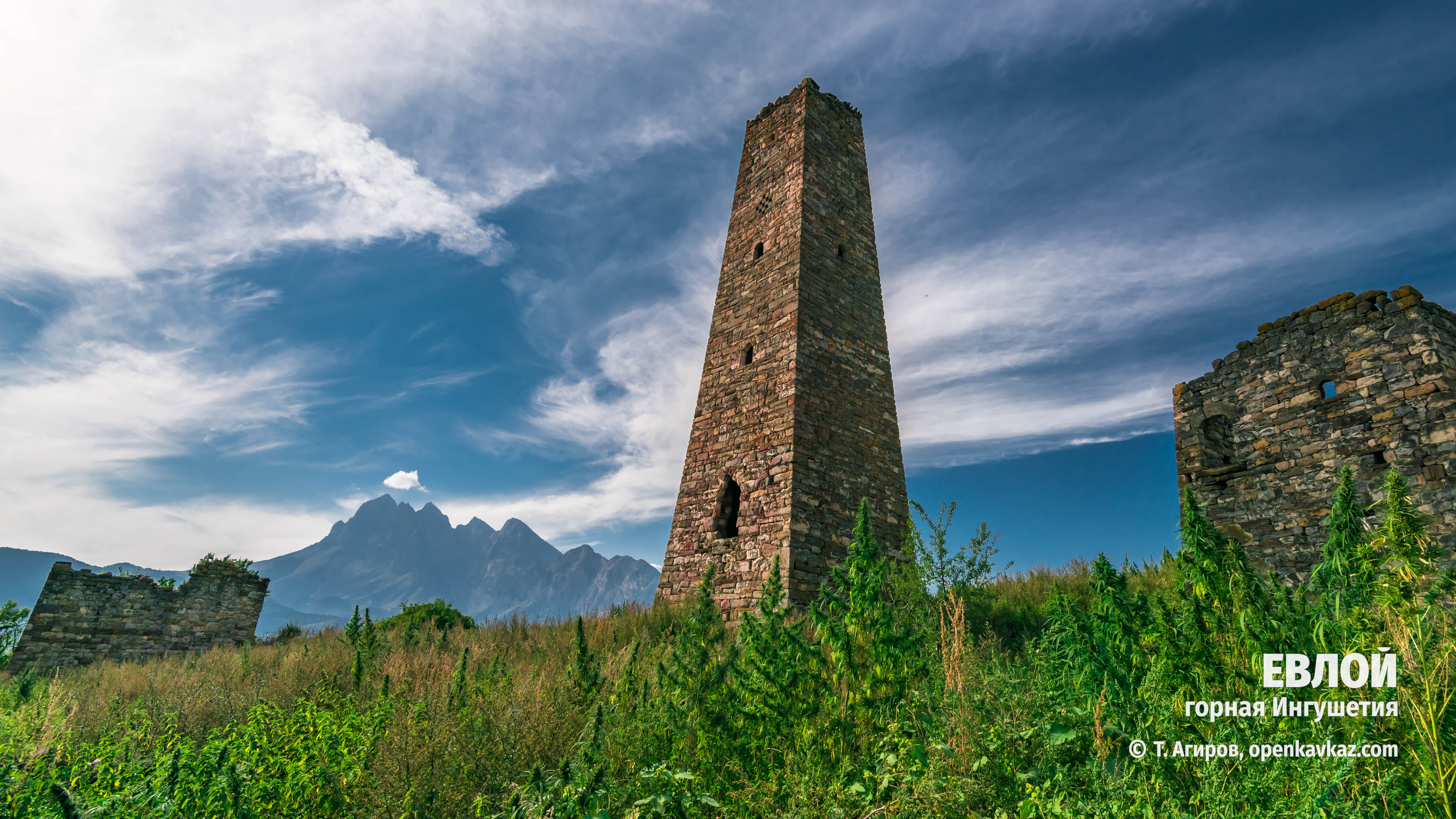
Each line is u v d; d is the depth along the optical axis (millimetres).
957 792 3141
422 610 19156
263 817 3812
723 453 15703
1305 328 12297
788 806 3555
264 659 12391
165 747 5461
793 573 12617
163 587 22375
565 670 6621
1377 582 3240
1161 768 3025
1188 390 14273
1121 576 4180
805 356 15102
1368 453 10906
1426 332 10570
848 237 18000
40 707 7102
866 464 15328
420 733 4605
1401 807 2494
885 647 4574
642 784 3771
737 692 4738
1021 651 8172
